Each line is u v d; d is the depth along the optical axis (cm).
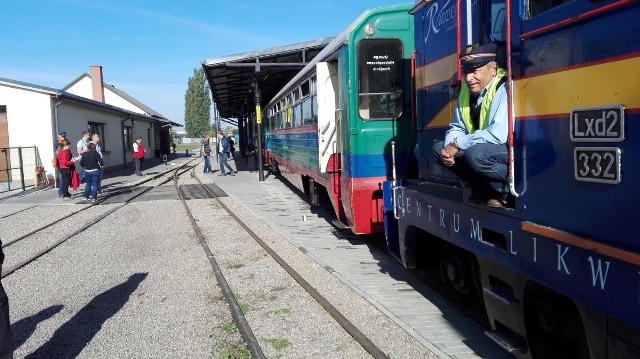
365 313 518
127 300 594
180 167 3127
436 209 432
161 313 547
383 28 747
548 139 278
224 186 1802
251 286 625
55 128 2016
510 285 337
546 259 280
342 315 502
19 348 468
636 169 219
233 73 1997
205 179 2127
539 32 281
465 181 367
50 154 1991
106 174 2581
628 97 222
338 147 855
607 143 235
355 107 748
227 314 537
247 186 1784
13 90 1966
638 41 215
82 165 1439
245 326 486
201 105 10369
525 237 299
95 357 445
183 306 566
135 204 1406
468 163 331
